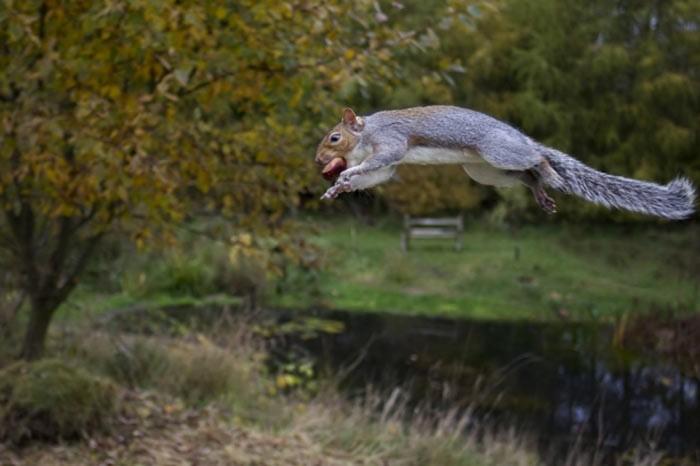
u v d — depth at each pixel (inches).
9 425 293.1
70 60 250.5
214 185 315.6
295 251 338.3
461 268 778.2
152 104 267.7
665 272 789.2
